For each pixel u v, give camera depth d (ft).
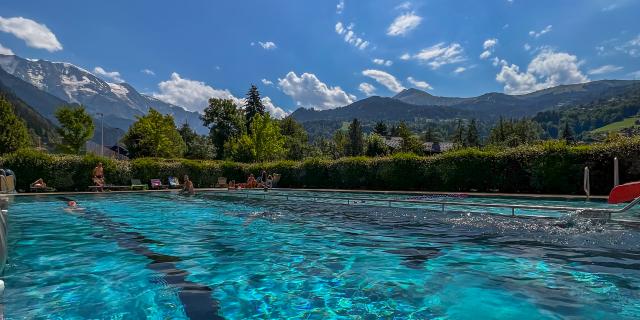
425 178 70.23
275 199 57.21
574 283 14.96
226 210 42.32
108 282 15.79
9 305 13.23
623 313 11.94
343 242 23.57
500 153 62.64
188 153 221.25
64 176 72.74
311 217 35.42
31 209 44.16
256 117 152.05
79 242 24.21
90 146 231.09
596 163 53.52
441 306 12.85
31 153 70.74
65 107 153.79
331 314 12.34
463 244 22.54
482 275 16.21
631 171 50.57
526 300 13.23
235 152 152.05
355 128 271.90
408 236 25.29
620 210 28.50
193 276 16.58
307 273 16.89
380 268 17.53
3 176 39.01
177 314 12.41
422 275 16.34
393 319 11.84
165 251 21.49
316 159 87.25
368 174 77.30
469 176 64.90
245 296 14.08
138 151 183.11
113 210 43.09
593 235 24.68
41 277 16.51
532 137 357.82
